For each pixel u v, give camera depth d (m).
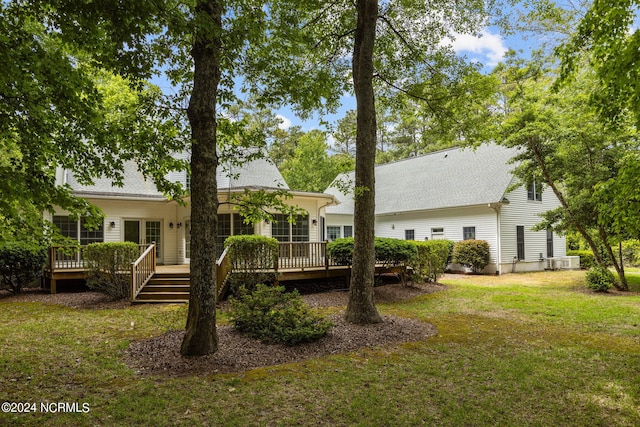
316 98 6.71
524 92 12.40
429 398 4.14
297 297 7.27
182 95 5.91
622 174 5.01
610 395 4.25
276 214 14.07
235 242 10.12
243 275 10.05
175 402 3.97
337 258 11.78
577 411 3.86
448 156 23.55
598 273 12.20
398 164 27.28
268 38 6.60
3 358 5.43
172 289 10.27
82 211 5.18
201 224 5.45
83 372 4.88
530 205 19.28
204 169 5.45
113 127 5.51
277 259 10.66
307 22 9.25
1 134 4.81
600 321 8.03
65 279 11.69
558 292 12.09
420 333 7.02
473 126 10.09
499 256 17.48
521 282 14.66
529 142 12.62
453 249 18.67
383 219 23.75
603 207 5.26
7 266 10.90
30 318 8.12
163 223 15.52
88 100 5.07
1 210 4.53
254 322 6.44
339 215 22.91
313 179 27.53
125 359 5.40
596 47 5.06
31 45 4.41
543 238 19.80
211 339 5.50
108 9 3.93
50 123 4.91
